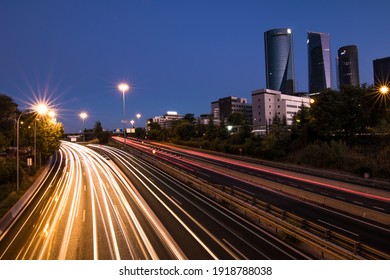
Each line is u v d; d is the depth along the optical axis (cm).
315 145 5519
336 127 5456
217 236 1927
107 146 10931
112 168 5681
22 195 3450
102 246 1805
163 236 1948
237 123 11425
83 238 1964
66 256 1680
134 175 4778
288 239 1822
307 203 2895
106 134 13325
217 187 3198
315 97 6122
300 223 1811
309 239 1655
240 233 1981
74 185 4103
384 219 2227
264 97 13925
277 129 6538
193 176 3931
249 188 3675
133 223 2262
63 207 2891
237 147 7425
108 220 2364
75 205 2938
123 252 1697
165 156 7612
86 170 5550
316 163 5156
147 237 1939
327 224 2203
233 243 1794
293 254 1611
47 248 1828
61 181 4512
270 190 3547
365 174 4062
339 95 5584
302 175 4266
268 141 6341
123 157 7456
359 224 2198
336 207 2691
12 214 2705
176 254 1642
